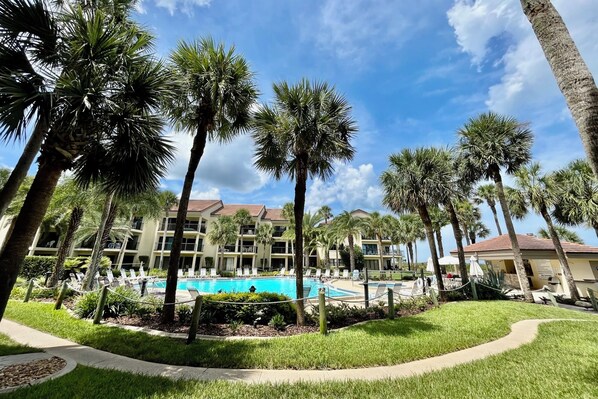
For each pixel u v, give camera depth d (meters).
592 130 2.63
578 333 6.39
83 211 13.34
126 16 7.20
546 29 3.19
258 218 41.47
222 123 8.27
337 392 3.40
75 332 5.75
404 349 5.07
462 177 13.62
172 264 6.94
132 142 5.16
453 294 11.78
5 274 3.83
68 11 4.84
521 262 12.32
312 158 7.98
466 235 28.61
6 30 4.34
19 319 6.70
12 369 3.77
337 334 5.96
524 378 3.74
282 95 7.42
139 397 3.12
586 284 14.38
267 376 3.98
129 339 5.35
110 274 18.19
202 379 3.78
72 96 4.20
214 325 6.62
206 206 38.16
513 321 7.72
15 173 4.21
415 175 11.73
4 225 19.31
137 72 5.27
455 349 5.31
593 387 3.37
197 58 7.08
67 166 4.60
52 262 18.86
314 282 24.98
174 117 7.96
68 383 3.34
